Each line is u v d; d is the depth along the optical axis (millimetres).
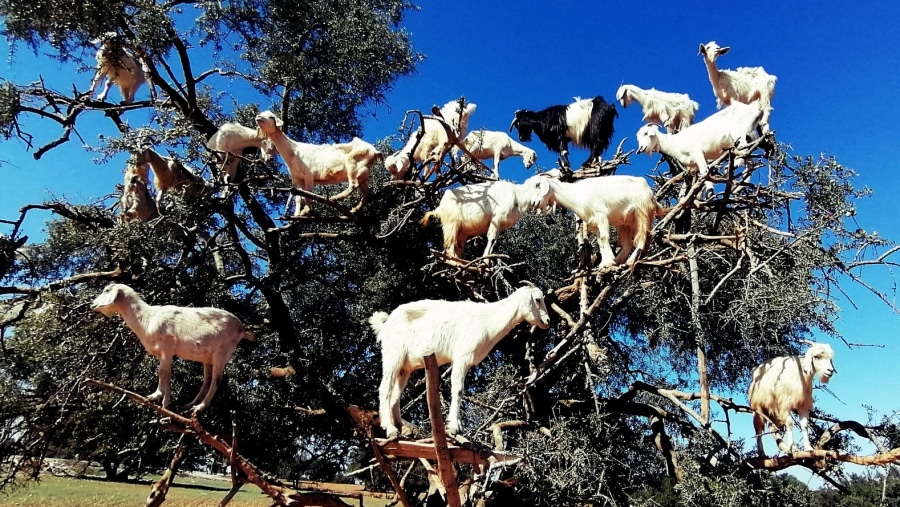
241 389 4316
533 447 3682
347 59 5543
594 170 5168
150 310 3039
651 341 5141
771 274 3695
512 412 4414
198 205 4016
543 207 4035
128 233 3797
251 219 5508
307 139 6293
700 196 4500
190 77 4793
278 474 5492
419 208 5281
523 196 4273
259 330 4723
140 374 4148
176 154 4016
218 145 4395
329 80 5621
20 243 4109
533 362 4504
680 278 4688
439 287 5312
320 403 4660
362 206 4430
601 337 4922
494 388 4012
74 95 4637
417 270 5074
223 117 5543
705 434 3889
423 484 5348
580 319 3686
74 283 3957
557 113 5621
